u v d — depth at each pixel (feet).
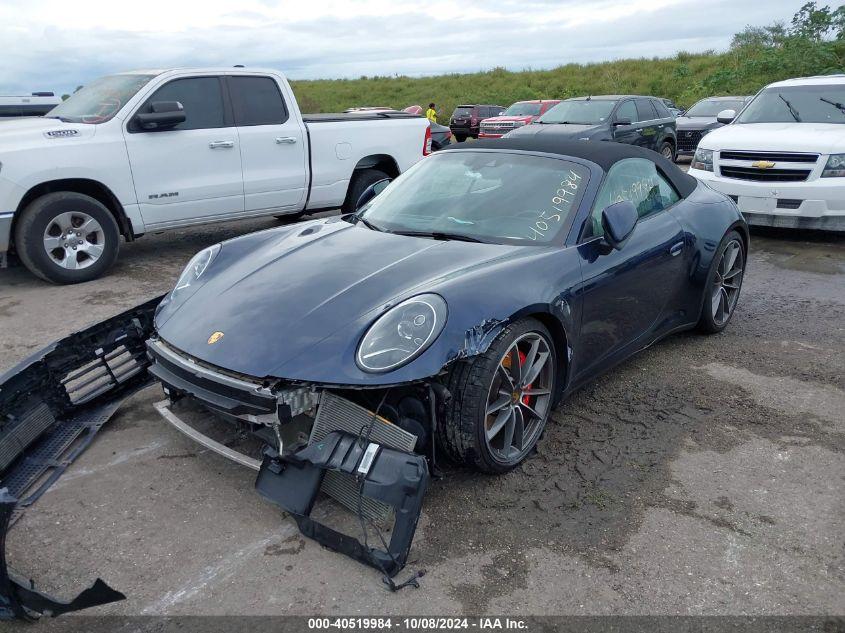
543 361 10.11
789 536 8.74
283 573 7.98
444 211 12.05
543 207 11.59
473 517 8.96
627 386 13.07
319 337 8.65
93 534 8.64
